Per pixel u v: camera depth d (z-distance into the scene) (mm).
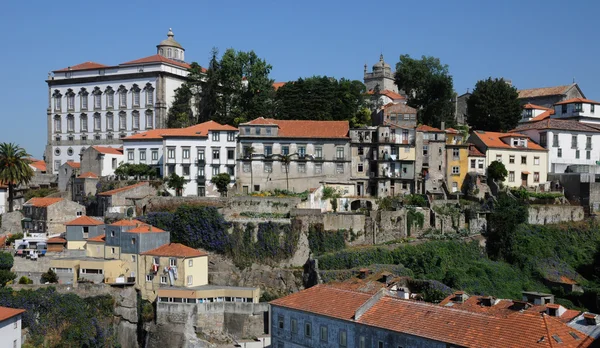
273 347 82750
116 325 103062
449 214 122625
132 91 164750
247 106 157250
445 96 175875
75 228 116562
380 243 115938
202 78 165125
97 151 144000
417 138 134250
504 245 119750
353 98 160625
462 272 108062
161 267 104438
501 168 136500
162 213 115562
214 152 135625
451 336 63938
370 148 133375
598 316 64438
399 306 72250
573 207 131875
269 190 132250
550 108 187750
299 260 109875
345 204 126812
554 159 146625
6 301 96750
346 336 73000
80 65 175125
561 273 115000
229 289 101875
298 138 132625
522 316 63719
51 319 98500
